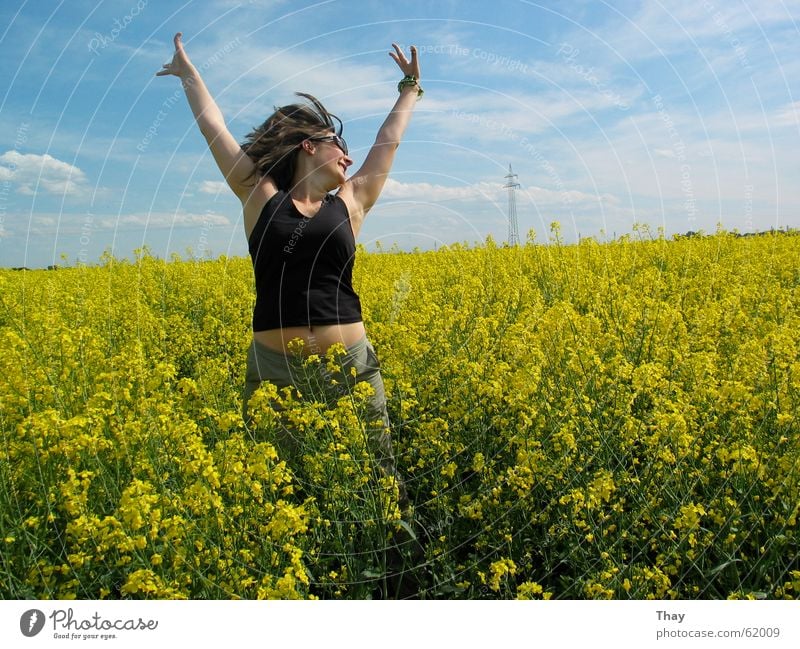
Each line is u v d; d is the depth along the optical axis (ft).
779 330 13.94
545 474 10.11
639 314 16.11
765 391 12.19
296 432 11.43
